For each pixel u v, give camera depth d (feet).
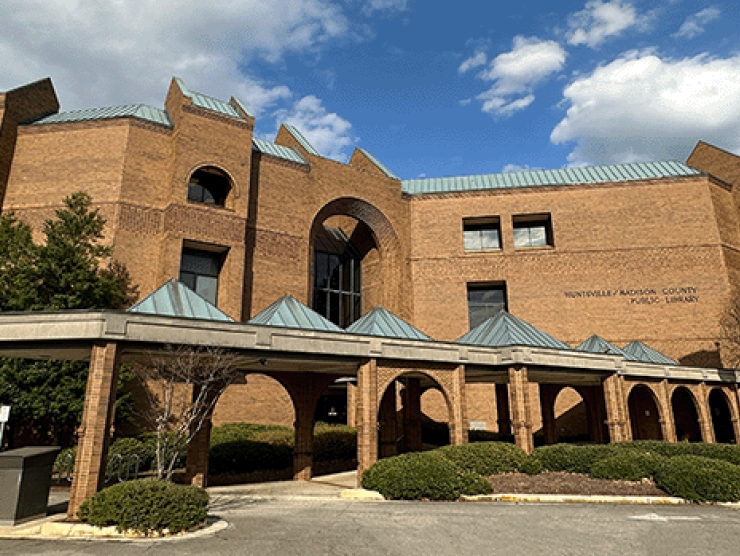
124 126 91.09
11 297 67.77
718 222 115.75
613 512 41.42
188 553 28.84
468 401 115.75
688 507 44.34
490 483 51.60
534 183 127.85
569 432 113.29
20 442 73.15
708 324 110.01
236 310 91.45
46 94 99.40
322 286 124.57
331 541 31.45
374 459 54.65
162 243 88.43
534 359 67.72
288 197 105.50
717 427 116.57
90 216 76.69
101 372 41.29
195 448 58.95
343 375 74.90
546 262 119.75
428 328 120.37
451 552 29.27
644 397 118.93
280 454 76.69
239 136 98.43
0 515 36.91
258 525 36.22
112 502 34.24
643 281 114.93
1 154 88.07
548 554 29.17
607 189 121.08
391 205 122.62
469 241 130.21
